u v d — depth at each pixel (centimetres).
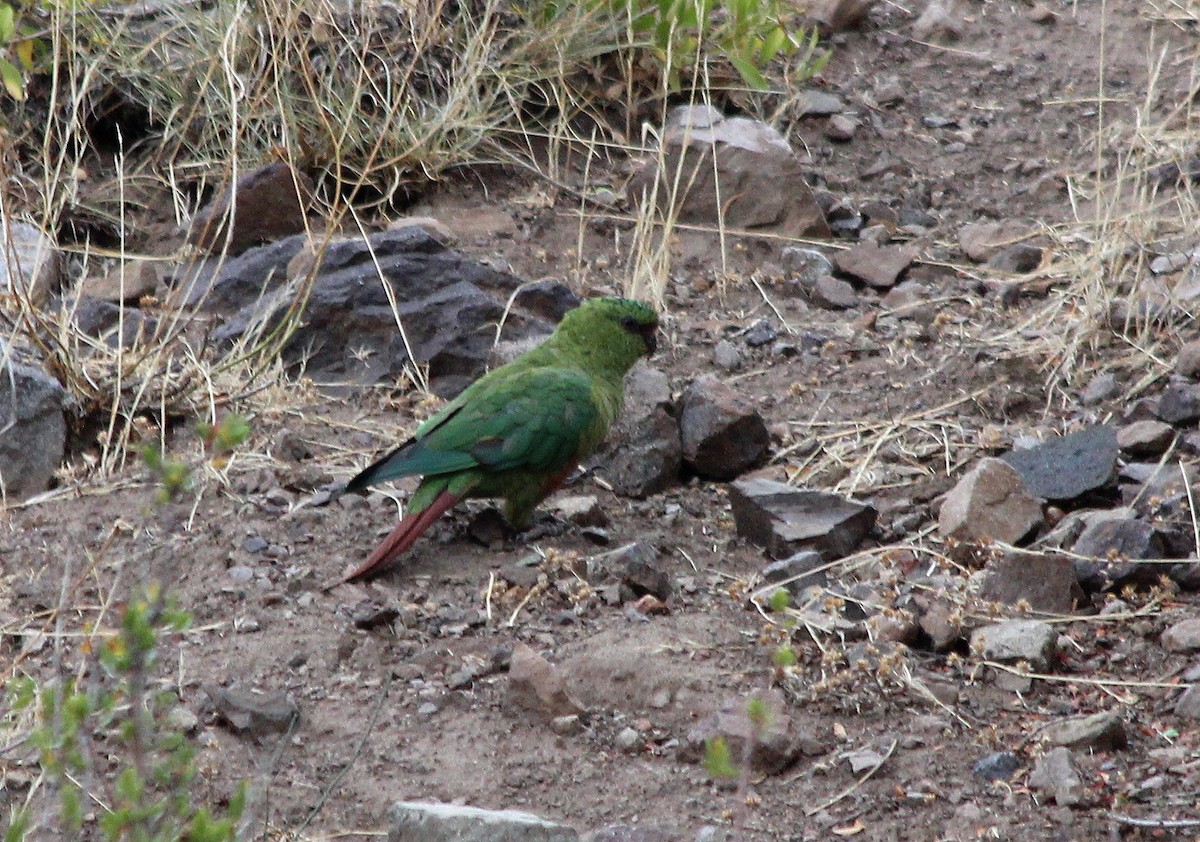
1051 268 1328
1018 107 1650
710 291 1352
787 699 833
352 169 1395
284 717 801
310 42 1481
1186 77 1659
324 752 791
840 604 917
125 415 1114
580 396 980
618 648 870
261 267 1285
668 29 1557
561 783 774
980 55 1750
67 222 1394
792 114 1620
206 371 1134
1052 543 973
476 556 984
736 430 1087
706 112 1486
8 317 1176
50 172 1408
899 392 1187
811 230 1421
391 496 1043
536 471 975
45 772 701
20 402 1048
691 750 789
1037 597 920
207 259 1355
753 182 1423
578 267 1359
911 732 812
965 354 1220
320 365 1209
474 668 860
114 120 1514
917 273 1378
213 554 962
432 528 1016
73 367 1112
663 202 1444
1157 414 1112
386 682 845
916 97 1673
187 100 1498
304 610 909
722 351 1242
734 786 771
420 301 1217
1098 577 934
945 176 1541
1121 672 863
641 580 938
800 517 999
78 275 1343
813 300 1345
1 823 722
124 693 702
